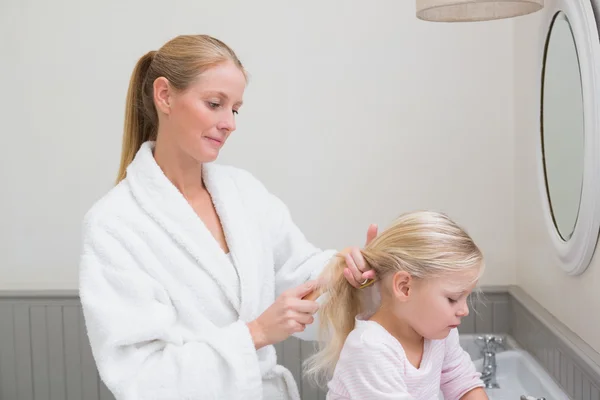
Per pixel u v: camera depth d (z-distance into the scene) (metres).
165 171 1.43
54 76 2.55
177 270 1.36
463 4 1.76
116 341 1.26
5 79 2.56
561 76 1.83
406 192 2.53
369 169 2.53
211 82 1.31
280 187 2.55
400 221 1.24
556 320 1.98
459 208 2.52
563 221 1.84
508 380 2.02
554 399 1.75
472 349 2.21
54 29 2.53
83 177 2.59
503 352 2.10
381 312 1.26
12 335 2.60
